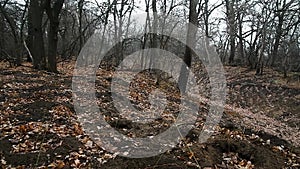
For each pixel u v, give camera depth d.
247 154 6.11
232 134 7.53
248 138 7.45
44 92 10.23
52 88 11.00
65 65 24.00
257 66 25.56
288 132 10.62
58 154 5.45
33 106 8.32
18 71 14.71
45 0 15.40
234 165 5.64
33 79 12.77
